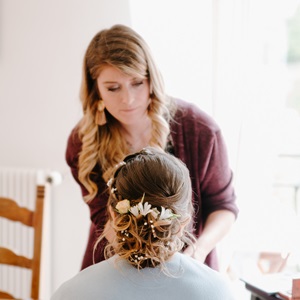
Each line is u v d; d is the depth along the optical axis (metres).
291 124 2.64
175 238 1.25
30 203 2.75
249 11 2.21
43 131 2.83
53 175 2.60
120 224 1.24
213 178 1.89
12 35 2.82
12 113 2.88
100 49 1.73
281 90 2.38
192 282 1.20
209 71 2.32
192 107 1.89
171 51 2.35
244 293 2.42
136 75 1.71
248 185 2.29
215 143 1.86
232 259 2.47
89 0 2.64
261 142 2.29
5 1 2.81
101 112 1.85
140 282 1.18
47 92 2.79
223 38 2.23
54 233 2.84
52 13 2.73
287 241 2.16
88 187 1.91
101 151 1.88
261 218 2.32
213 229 1.85
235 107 2.25
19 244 2.79
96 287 1.17
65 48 2.73
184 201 1.26
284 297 1.52
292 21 2.66
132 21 2.37
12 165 2.91
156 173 1.23
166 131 1.82
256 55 2.25
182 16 2.33
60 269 2.85
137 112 1.79
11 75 2.85
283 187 2.91
